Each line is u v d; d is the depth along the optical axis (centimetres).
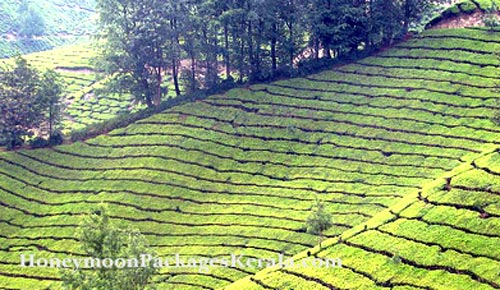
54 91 11056
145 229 9219
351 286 6700
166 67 11744
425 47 11506
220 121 10962
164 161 10325
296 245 8281
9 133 10712
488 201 7112
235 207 9288
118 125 11206
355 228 7738
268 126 10712
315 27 11506
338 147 9975
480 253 6531
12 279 8562
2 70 11088
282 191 9412
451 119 9819
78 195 9950
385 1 11562
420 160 9256
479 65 10675
